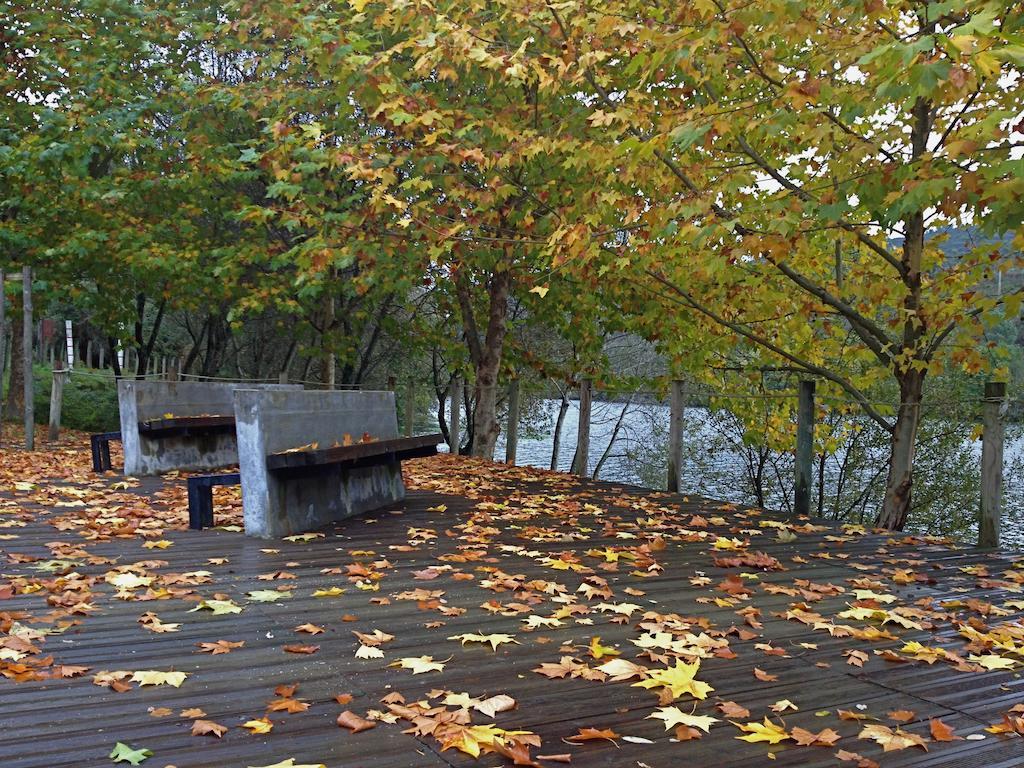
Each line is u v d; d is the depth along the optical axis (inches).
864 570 211.9
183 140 538.6
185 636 142.7
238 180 509.7
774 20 233.6
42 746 98.0
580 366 561.9
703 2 228.7
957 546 253.3
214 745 99.9
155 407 360.5
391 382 579.2
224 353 760.3
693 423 616.7
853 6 230.8
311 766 93.8
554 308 507.8
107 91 469.1
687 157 307.9
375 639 141.0
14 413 607.5
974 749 104.3
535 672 127.9
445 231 358.0
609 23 244.8
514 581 183.0
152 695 115.3
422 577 189.3
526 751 96.9
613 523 270.7
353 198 398.6
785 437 516.7
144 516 259.4
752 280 352.8
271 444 235.1
